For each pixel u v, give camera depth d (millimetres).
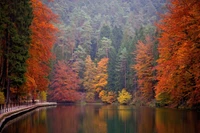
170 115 29203
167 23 28734
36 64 39219
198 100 29422
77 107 55531
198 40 21641
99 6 193500
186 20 21844
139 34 83500
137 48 71500
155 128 20281
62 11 161375
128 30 128250
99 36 124688
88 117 29656
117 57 85062
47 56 40875
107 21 155625
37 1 38250
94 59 105312
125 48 84812
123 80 81750
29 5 34375
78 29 127250
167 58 29797
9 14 32969
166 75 29781
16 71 33125
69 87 85812
